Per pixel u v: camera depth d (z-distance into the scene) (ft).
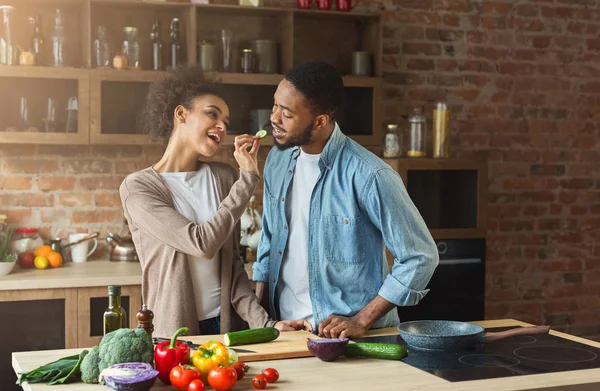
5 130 13.96
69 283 13.15
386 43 16.72
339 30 16.35
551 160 18.15
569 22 18.11
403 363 7.40
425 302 15.43
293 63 15.70
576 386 6.79
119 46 15.19
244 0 15.17
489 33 17.47
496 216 17.80
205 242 8.56
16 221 15.06
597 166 18.56
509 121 17.75
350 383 6.75
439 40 17.10
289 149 9.21
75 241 14.84
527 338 8.48
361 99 15.79
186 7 14.96
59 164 15.23
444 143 15.78
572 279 18.47
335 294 8.77
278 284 9.21
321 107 8.47
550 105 18.07
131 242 15.03
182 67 9.42
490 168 17.69
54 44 14.10
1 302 12.89
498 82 17.61
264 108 15.38
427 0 16.96
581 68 18.28
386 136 15.71
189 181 9.25
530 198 18.03
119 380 6.27
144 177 9.03
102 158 15.44
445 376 6.97
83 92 14.07
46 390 6.53
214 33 15.65
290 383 6.77
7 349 12.97
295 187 9.07
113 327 7.90
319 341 7.44
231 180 9.59
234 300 9.14
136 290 13.48
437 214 15.57
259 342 8.00
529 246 18.08
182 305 8.80
